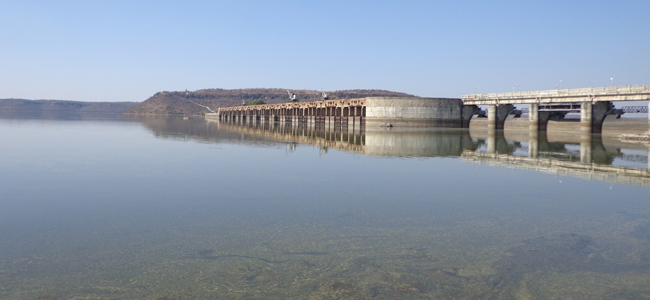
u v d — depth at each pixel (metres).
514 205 17.56
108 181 22.05
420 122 102.62
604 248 12.35
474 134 76.56
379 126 101.44
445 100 103.50
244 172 25.70
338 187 21.12
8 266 10.50
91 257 11.19
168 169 26.53
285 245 12.24
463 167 29.25
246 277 10.02
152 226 13.98
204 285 9.55
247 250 11.80
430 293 9.40
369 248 12.12
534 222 15.00
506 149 44.91
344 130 93.88
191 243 12.32
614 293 9.55
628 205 17.67
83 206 16.64
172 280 9.80
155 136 58.19
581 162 33.06
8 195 18.45
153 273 10.17
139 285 9.51
